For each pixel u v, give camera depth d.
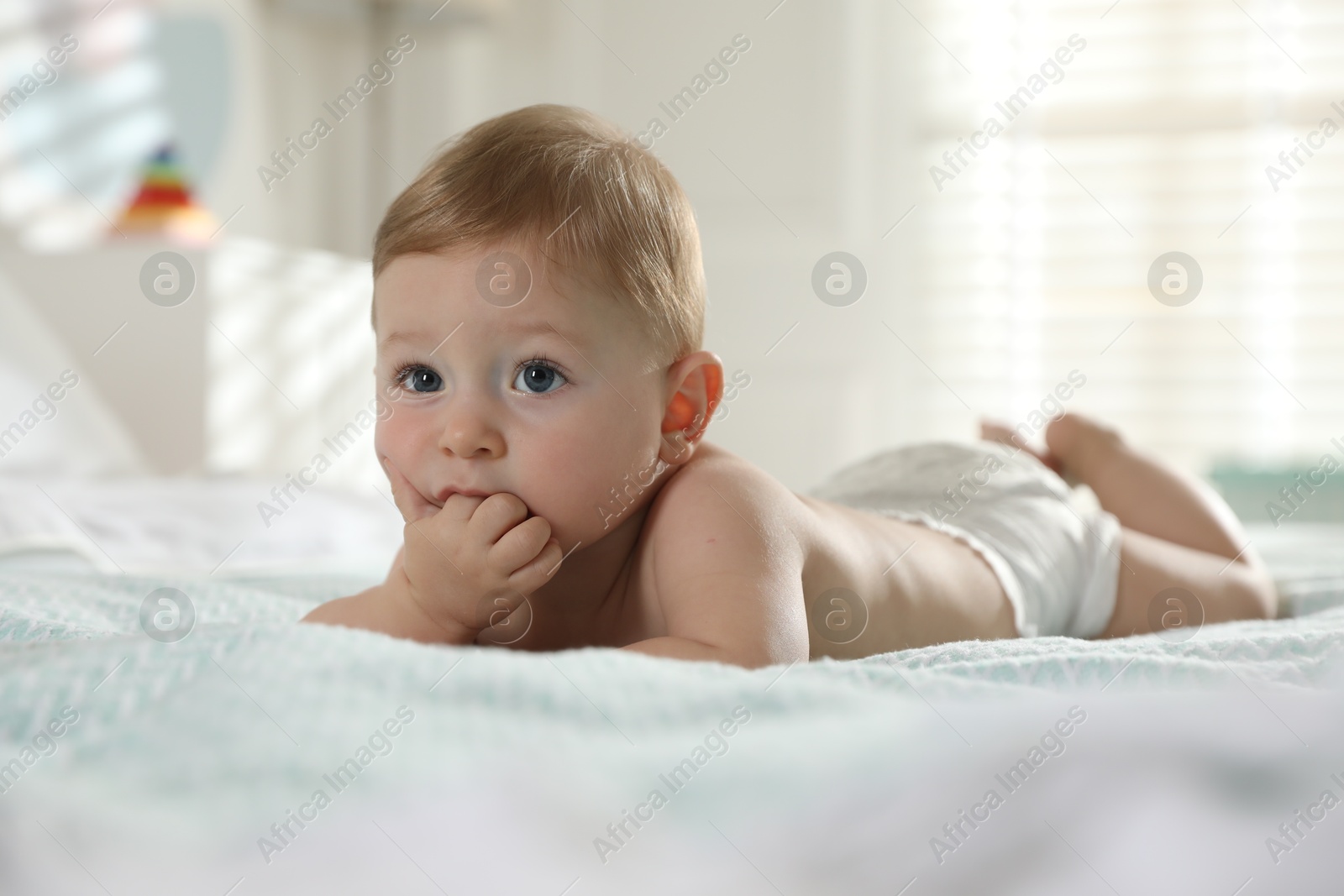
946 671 0.60
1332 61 2.98
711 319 3.27
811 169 3.24
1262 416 3.02
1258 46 3.01
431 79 3.31
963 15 3.18
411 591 0.75
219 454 2.23
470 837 0.35
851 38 3.21
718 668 0.53
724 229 3.28
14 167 2.49
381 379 0.76
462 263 0.72
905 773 0.38
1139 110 3.08
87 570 1.18
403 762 0.39
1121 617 1.19
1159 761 0.38
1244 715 0.42
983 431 1.48
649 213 0.78
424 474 0.74
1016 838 0.35
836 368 3.21
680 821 0.36
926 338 3.20
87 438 1.93
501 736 0.42
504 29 3.37
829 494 1.23
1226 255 3.04
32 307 2.24
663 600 0.75
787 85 3.25
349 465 2.62
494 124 0.79
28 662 0.51
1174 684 0.58
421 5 3.16
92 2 2.63
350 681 0.47
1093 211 3.11
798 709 0.46
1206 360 3.04
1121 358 3.09
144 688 0.47
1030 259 3.14
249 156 3.00
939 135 3.19
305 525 1.59
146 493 1.65
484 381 0.72
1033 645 0.69
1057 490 1.20
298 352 2.46
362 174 3.29
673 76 3.31
